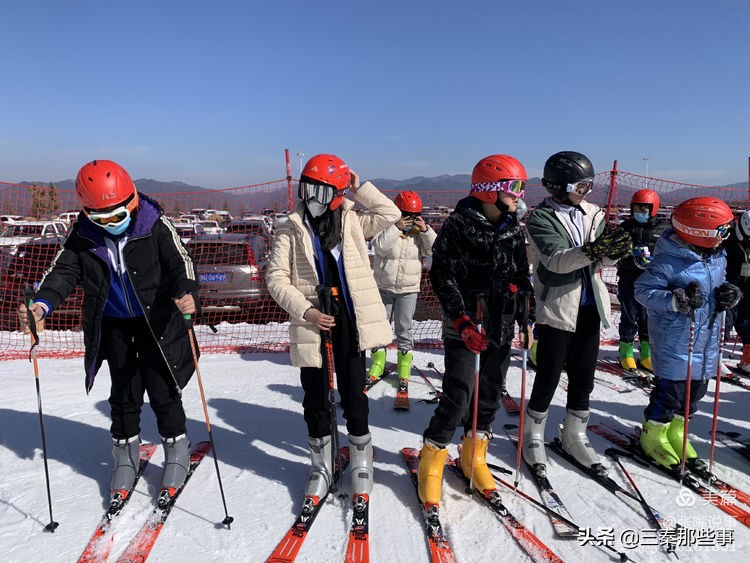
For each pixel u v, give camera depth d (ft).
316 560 7.36
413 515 8.51
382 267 14.78
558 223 9.14
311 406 8.66
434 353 18.83
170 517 8.32
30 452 10.47
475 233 7.89
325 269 8.27
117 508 8.36
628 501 9.03
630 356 16.58
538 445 10.12
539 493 9.26
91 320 7.91
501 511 8.48
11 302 21.85
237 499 8.89
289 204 23.18
